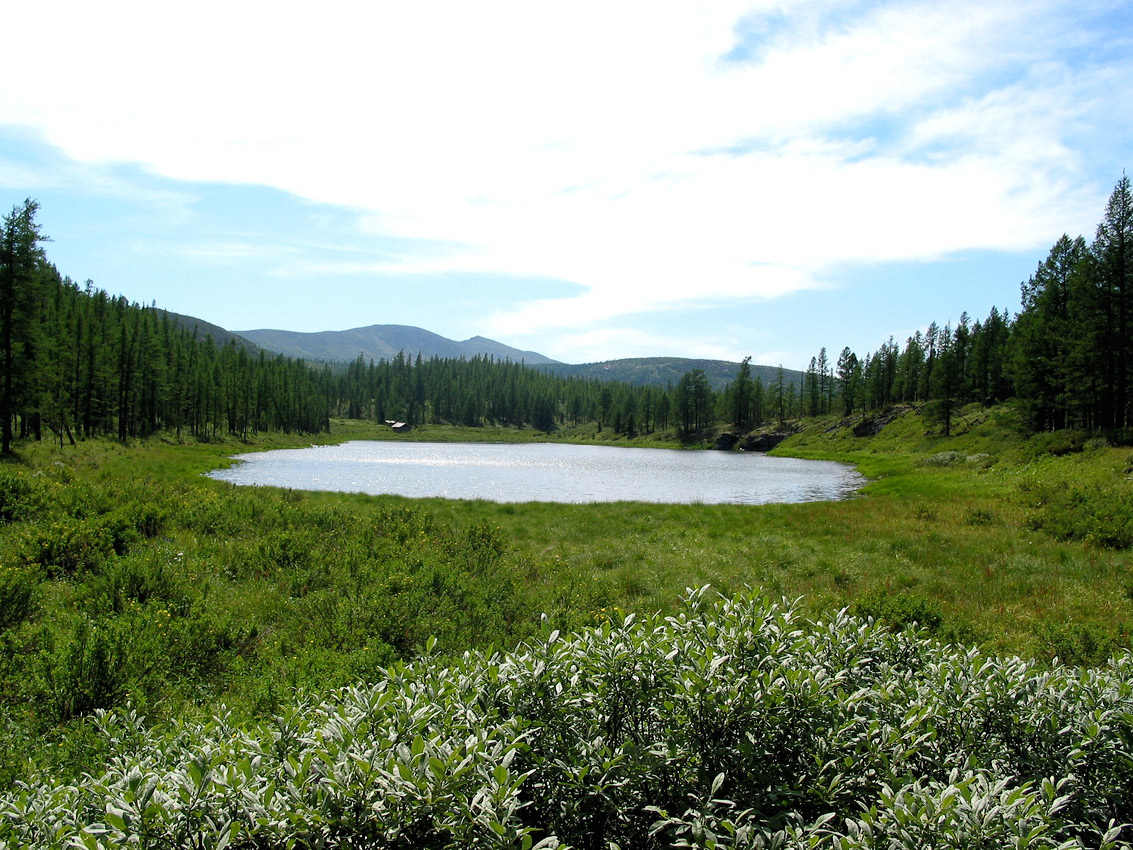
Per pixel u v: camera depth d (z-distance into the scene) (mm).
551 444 132250
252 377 105875
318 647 7516
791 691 3227
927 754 3441
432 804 2498
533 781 3023
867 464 64688
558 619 8891
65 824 2785
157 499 17438
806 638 4004
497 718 3246
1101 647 7832
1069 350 44531
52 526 11344
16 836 2777
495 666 3689
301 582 10664
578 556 15633
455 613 9125
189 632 7438
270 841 2455
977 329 96125
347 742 2957
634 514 24719
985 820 2424
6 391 37125
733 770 2975
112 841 2365
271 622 9023
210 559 11836
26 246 37531
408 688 3627
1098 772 3365
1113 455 31969
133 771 2783
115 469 35938
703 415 134750
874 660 4555
